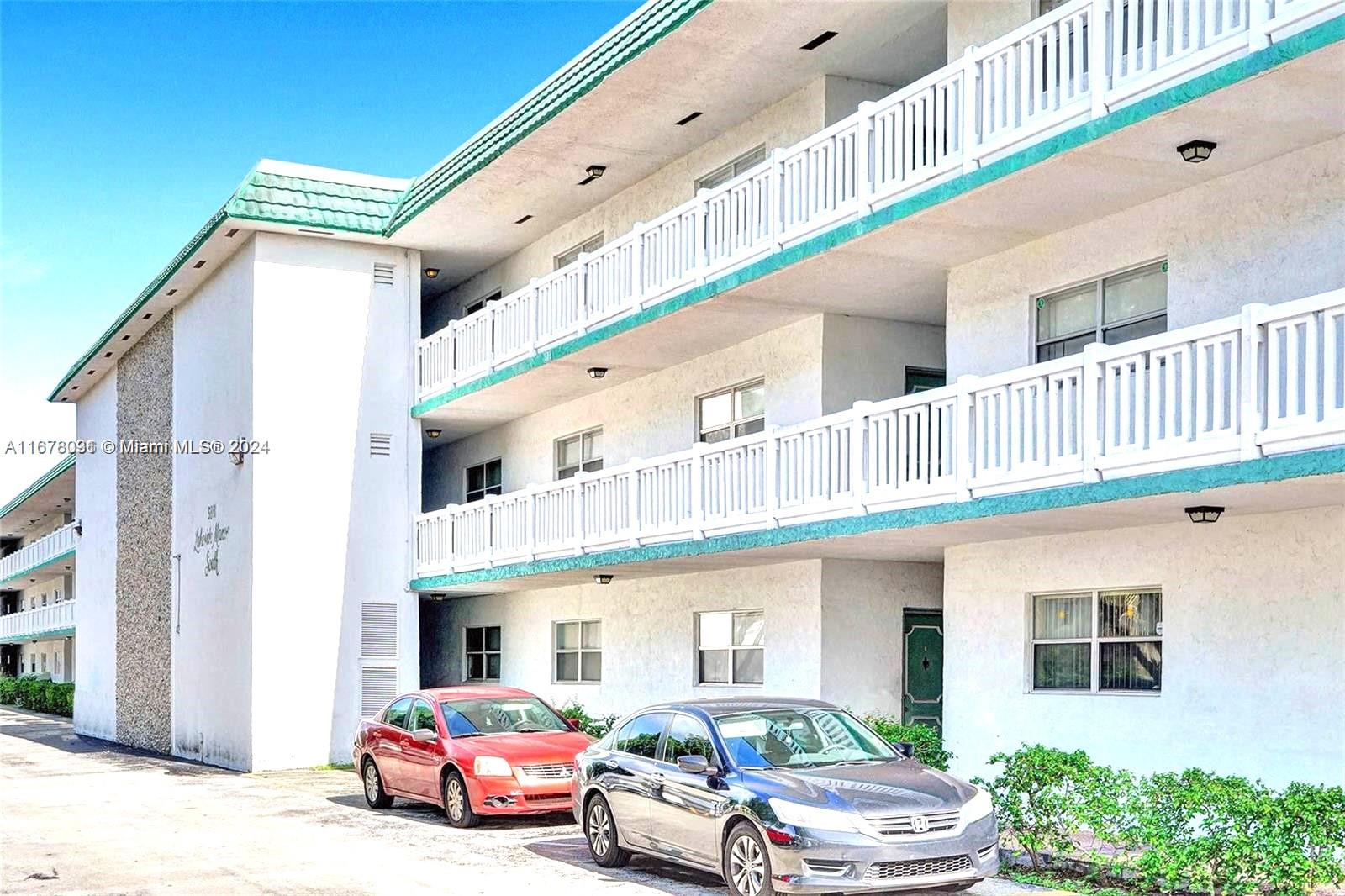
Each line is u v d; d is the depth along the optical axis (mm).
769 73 20984
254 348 27969
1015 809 13586
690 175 24312
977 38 18047
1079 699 16328
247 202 27266
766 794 11867
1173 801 12359
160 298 33656
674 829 13109
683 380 24359
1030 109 16000
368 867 14633
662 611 24844
